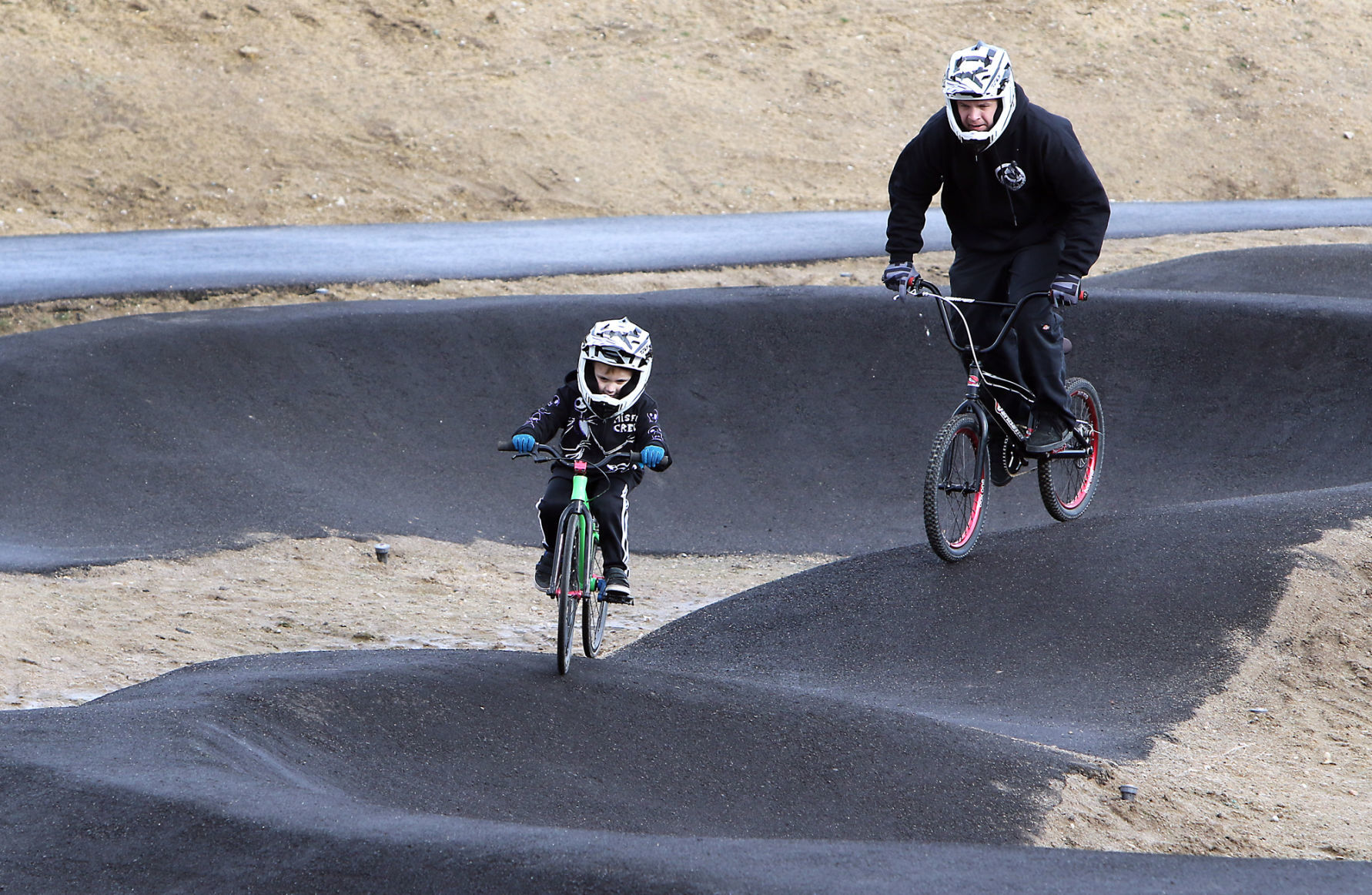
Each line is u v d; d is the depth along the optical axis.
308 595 35.81
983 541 30.25
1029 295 26.88
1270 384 45.47
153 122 95.38
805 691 23.58
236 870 13.59
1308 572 25.72
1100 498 43.06
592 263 68.88
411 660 21.45
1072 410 29.88
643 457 21.41
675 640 29.25
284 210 88.50
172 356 46.78
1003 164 26.05
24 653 29.45
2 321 52.97
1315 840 18.12
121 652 30.27
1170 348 47.75
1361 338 45.44
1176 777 19.91
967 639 26.19
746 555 42.31
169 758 16.02
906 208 27.31
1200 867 13.80
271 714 17.84
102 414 43.47
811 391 49.22
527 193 95.56
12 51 99.56
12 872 13.83
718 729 19.50
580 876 12.95
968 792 18.55
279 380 47.16
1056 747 20.72
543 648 33.44
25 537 37.16
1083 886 13.17
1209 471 43.25
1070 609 26.34
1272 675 23.39
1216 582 26.03
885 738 19.53
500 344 50.56
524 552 41.72
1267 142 114.12
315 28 111.88
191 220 85.62
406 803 16.25
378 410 47.09
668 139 106.19
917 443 47.00
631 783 17.84
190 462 42.56
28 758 16.02
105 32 104.62
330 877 13.36
